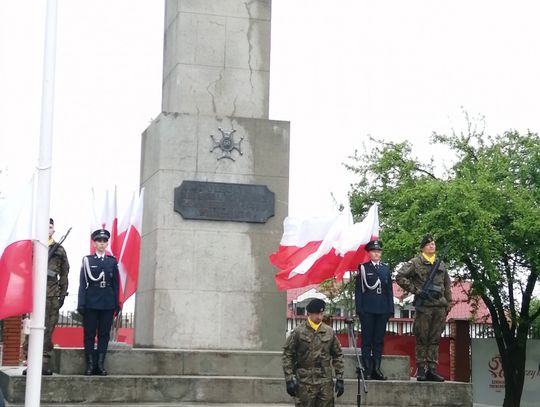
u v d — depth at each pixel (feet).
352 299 83.30
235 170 48.78
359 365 38.75
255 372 44.96
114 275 42.19
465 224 71.77
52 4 27.94
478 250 73.20
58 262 41.65
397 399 43.32
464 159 84.69
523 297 82.79
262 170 49.16
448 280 45.09
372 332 44.42
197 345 47.03
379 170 84.53
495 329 81.82
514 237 76.28
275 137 49.52
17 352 73.15
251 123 49.32
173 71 50.52
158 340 46.55
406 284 44.42
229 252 48.08
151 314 47.03
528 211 73.97
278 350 47.88
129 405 40.68
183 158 48.16
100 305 41.60
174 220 47.60
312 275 45.21
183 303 47.14
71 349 43.16
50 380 39.93
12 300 27.27
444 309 44.47
